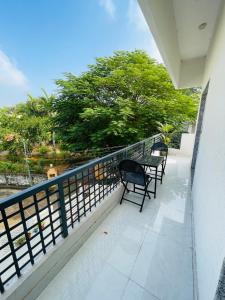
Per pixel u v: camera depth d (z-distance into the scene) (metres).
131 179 2.35
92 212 1.90
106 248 1.67
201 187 1.79
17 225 1.12
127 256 1.58
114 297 1.22
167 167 4.54
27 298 1.15
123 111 5.96
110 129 6.02
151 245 1.71
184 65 4.52
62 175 1.45
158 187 3.15
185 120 7.24
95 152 7.03
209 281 0.95
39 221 1.28
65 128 8.05
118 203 2.53
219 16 2.12
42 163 12.29
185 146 6.28
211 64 2.57
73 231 1.60
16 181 11.83
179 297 1.22
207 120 2.17
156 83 6.80
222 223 0.86
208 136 1.84
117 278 1.36
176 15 2.50
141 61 7.27
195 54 4.07
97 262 1.51
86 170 1.87
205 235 1.23
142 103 7.27
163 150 3.75
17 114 15.93
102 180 2.20
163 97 7.27
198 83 4.41
